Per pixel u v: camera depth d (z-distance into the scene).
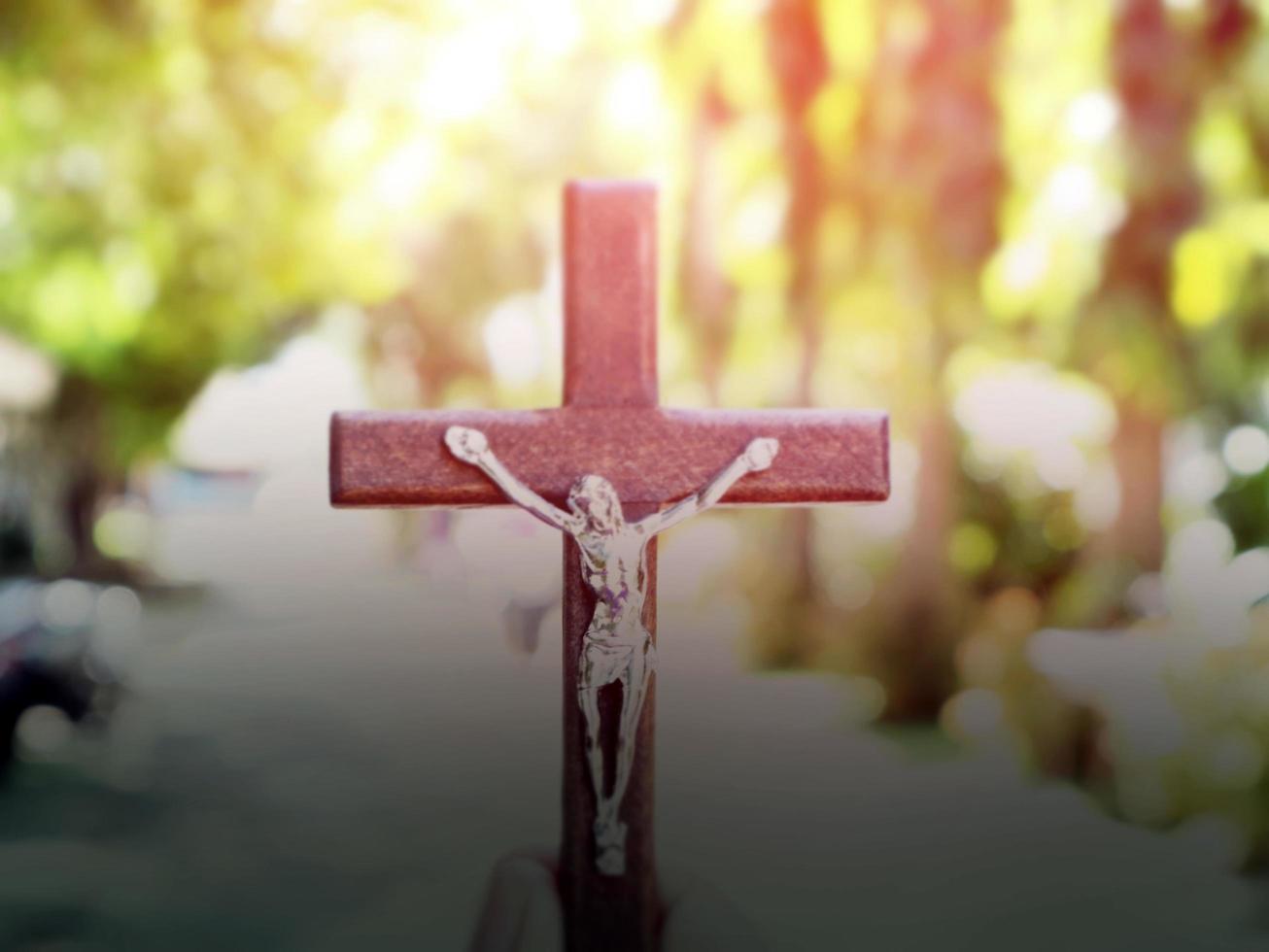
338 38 12.86
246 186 13.59
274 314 21.52
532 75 13.12
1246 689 6.81
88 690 11.62
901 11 9.43
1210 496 11.22
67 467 22.20
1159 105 9.07
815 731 10.77
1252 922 6.06
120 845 8.16
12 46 11.10
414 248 16.78
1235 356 9.55
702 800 8.49
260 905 6.88
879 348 12.32
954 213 9.46
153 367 19.23
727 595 19.20
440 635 18.91
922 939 5.77
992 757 9.53
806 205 10.09
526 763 10.21
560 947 3.42
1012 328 10.08
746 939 3.62
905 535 11.27
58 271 14.73
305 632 19.77
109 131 12.32
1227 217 9.20
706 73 10.14
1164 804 7.26
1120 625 10.25
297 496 43.16
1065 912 6.21
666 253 11.13
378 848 7.89
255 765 10.37
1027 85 9.30
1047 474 13.12
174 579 29.64
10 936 6.46
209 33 12.02
